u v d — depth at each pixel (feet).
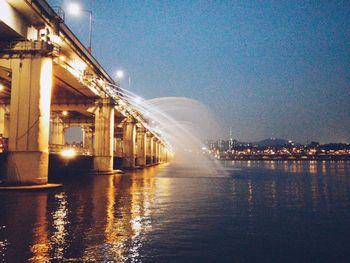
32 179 80.94
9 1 75.77
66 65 111.24
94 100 162.20
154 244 28.94
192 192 75.31
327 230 35.58
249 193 74.33
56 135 243.19
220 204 54.95
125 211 46.16
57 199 59.93
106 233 32.55
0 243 28.45
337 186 95.66
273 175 164.45
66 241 29.32
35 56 83.87
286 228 36.35
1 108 170.19
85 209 47.73
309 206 53.57
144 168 256.52
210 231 34.40
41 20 86.43
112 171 160.97
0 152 86.89
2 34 81.82
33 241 29.19
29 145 81.76
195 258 25.40
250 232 34.27
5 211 45.52
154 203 55.16
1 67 84.17
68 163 136.46
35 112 82.38
